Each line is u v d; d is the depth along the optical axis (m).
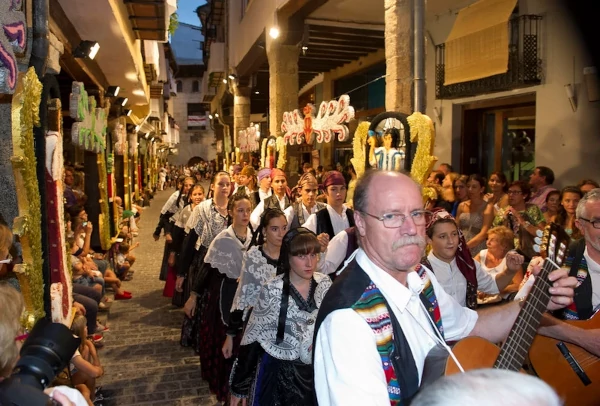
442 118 10.30
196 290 5.03
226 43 20.33
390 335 1.84
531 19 7.96
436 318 2.12
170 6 8.05
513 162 9.38
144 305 7.88
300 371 3.25
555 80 7.75
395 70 6.00
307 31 11.47
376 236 1.89
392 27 6.02
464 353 2.04
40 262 3.12
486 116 9.99
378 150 5.42
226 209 6.00
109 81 9.38
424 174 5.12
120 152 10.54
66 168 8.73
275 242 3.93
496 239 4.42
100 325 6.26
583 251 2.98
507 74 8.32
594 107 7.17
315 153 17.06
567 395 2.73
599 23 6.97
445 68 9.56
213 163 45.88
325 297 1.93
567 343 2.75
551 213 5.67
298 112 9.00
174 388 4.98
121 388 4.96
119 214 10.45
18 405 1.48
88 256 6.46
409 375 1.85
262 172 7.14
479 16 8.71
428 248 4.46
